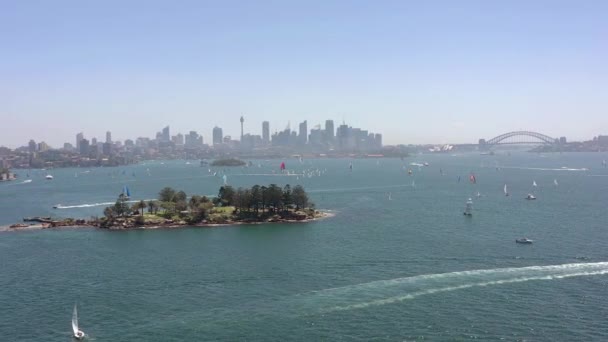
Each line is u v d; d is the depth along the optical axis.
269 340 118.31
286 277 165.50
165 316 133.88
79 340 121.06
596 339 116.00
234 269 177.25
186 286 158.62
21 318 135.62
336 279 161.75
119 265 187.50
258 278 165.25
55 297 151.62
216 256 198.25
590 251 191.88
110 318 133.88
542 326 122.75
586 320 125.62
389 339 117.50
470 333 119.75
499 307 134.62
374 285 153.75
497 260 180.38
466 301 139.38
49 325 130.75
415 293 146.00
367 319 128.50
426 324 125.00
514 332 119.94
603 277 157.62
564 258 181.75
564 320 125.88
